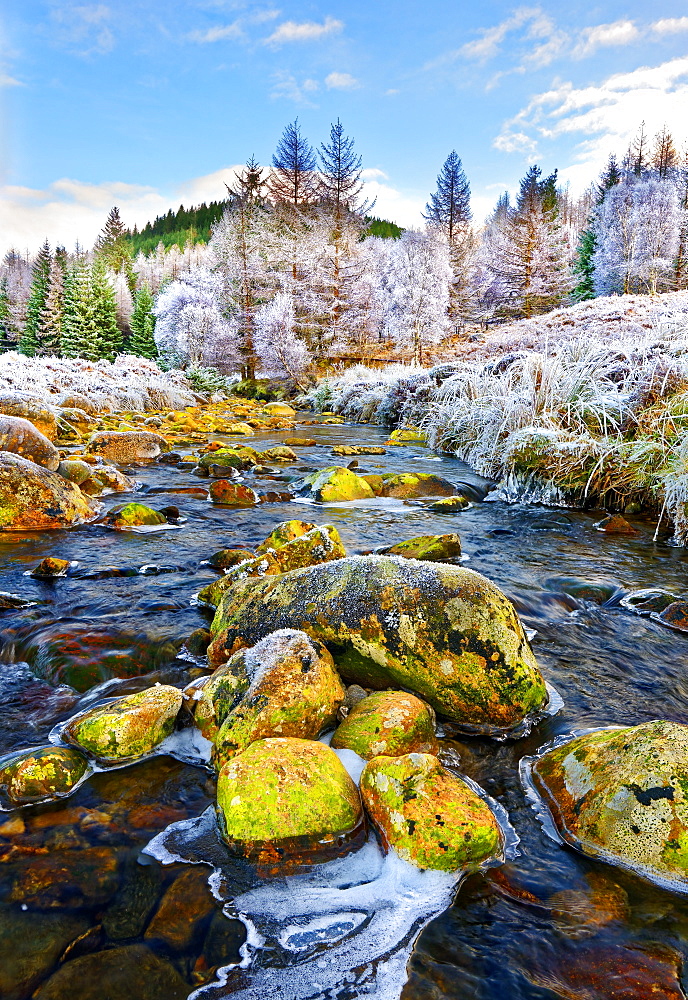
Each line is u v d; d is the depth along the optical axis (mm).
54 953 1435
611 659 3107
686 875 1618
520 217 37250
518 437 7500
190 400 20172
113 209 81938
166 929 1519
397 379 15555
